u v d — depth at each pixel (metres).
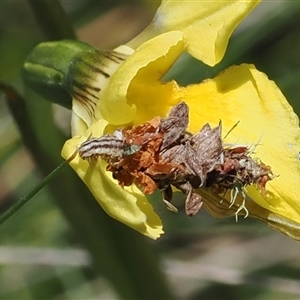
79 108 0.14
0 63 0.16
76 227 0.15
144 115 0.13
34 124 0.15
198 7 0.13
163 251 0.18
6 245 0.17
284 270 0.17
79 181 0.15
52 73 0.14
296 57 0.17
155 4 0.18
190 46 0.13
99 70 0.14
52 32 0.15
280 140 0.13
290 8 0.17
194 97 0.13
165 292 0.15
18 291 0.17
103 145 0.13
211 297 0.18
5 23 0.18
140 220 0.13
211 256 0.18
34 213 0.17
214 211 0.13
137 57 0.13
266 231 0.17
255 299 0.17
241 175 0.13
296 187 0.13
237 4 0.13
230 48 0.17
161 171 0.13
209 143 0.13
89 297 0.17
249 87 0.13
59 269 0.17
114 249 0.15
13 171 0.17
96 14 0.18
